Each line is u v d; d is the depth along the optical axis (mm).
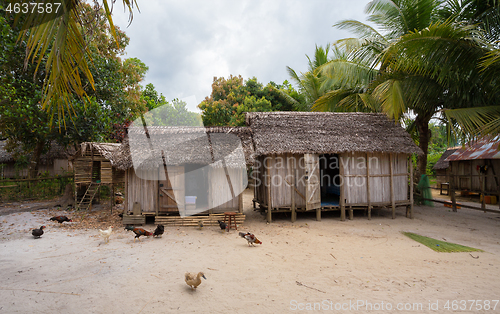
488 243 6891
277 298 4105
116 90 13938
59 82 2645
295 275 4941
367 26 11945
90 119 11789
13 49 9898
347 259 5766
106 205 11875
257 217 10094
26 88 11164
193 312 3701
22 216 9336
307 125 9945
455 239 7246
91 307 3773
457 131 10023
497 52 6973
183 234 7570
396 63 9266
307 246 6625
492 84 8375
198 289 4355
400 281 4707
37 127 11125
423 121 12328
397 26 11219
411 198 9812
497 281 4703
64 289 4277
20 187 12391
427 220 9484
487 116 8172
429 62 8523
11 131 12133
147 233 6930
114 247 6379
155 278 4723
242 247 6504
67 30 2342
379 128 10125
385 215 10320
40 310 3668
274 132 9500
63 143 12867
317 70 12672
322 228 8422
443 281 4707
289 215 10359
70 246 6410
